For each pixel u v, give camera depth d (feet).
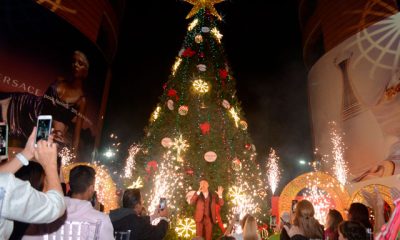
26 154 6.79
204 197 27.20
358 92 56.95
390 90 51.37
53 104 51.39
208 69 33.94
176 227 26.48
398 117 49.08
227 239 15.03
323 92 65.57
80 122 56.85
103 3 68.18
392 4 55.11
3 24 46.21
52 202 6.17
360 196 29.89
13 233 7.28
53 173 6.67
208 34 37.27
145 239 11.83
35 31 50.57
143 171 30.66
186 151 29.71
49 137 6.91
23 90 47.21
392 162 48.60
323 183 30.63
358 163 54.70
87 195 9.34
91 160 59.52
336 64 62.85
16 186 5.73
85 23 61.36
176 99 33.22
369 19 58.18
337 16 65.36
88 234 7.71
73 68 56.39
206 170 29.12
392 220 6.86
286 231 13.10
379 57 54.60
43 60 50.93
